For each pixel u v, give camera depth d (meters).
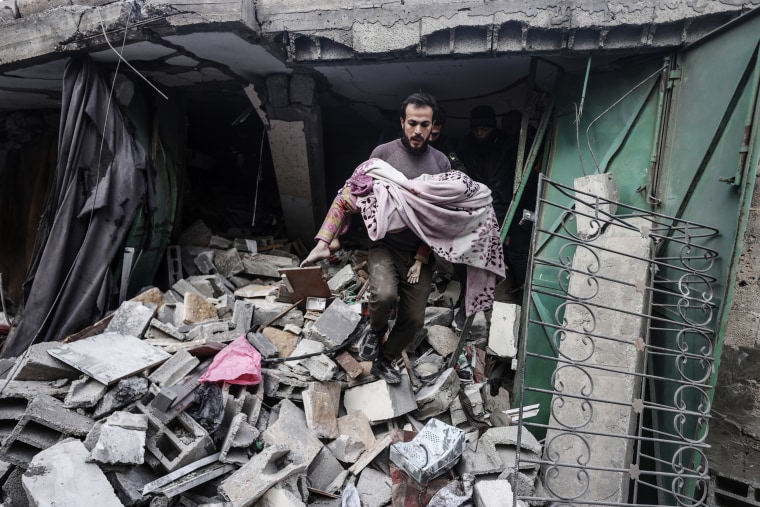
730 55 2.84
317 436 2.91
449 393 3.21
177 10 3.41
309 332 3.46
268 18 3.59
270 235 5.52
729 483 3.19
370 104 5.02
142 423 2.67
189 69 4.25
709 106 2.96
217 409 2.80
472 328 3.89
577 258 3.21
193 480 2.55
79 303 3.73
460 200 2.72
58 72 4.25
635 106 3.40
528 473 2.93
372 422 3.10
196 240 4.96
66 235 3.76
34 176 5.50
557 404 3.02
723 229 2.75
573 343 3.07
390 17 3.49
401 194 2.63
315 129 4.52
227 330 3.50
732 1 3.04
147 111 4.50
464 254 2.77
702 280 2.78
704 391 2.60
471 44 3.46
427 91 4.55
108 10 3.53
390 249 2.80
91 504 2.32
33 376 2.91
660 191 3.25
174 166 4.78
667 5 3.13
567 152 3.76
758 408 3.08
